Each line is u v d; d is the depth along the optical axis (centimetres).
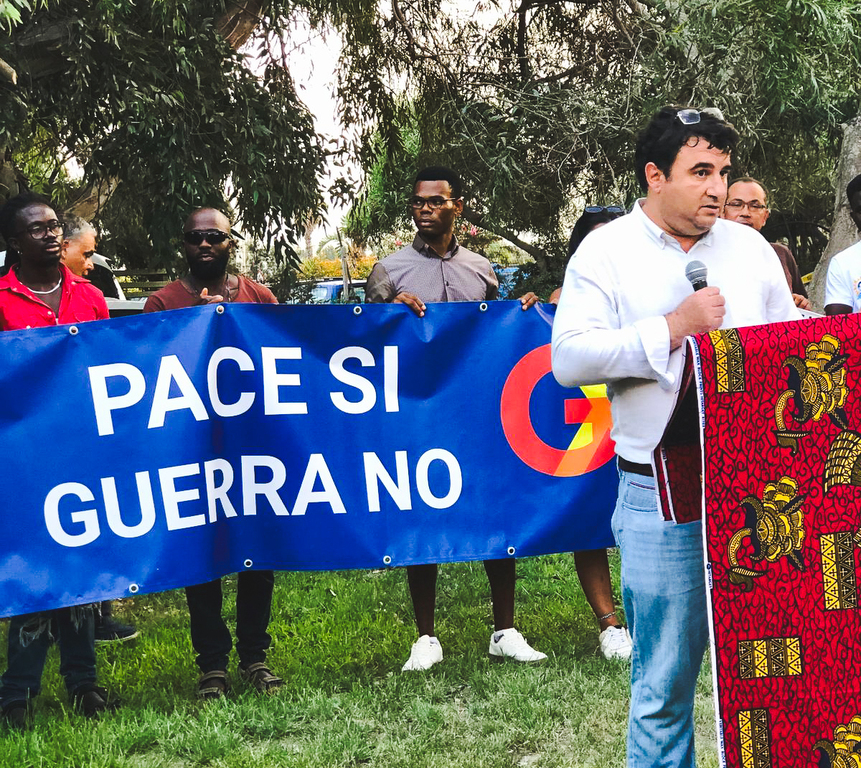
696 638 271
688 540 266
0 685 427
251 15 1102
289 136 1083
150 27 958
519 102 1286
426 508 450
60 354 407
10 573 397
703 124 264
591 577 471
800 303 500
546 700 397
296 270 1159
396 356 447
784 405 255
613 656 451
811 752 254
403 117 1383
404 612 552
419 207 483
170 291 450
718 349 253
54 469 404
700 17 1148
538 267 1507
